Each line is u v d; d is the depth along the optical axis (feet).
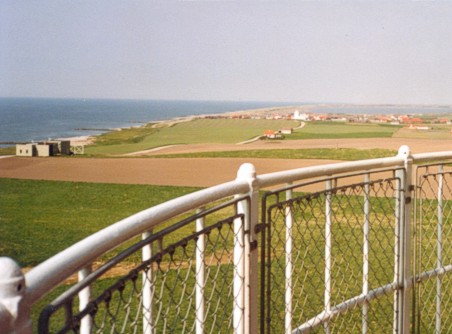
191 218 6.39
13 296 3.41
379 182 10.36
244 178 7.43
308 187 64.34
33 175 101.81
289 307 8.79
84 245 4.46
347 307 9.86
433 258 17.34
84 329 4.72
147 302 5.71
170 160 123.95
